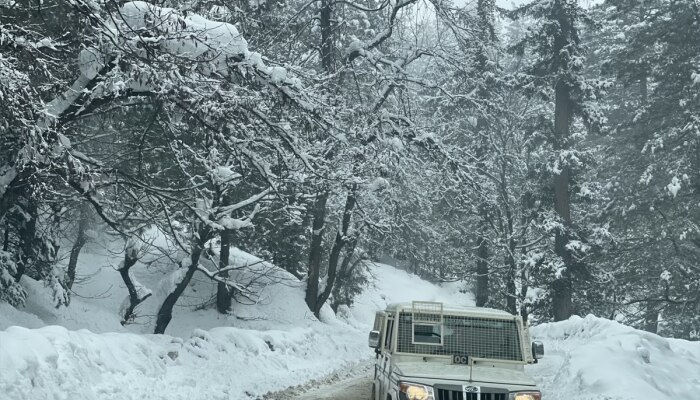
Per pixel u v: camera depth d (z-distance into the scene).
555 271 37.31
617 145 48.25
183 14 14.24
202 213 18.75
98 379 10.65
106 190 18.52
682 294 40.38
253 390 15.07
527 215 40.47
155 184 20.98
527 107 44.41
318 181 18.02
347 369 22.81
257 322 31.41
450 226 44.47
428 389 9.11
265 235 31.00
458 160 27.25
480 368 9.98
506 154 40.78
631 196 42.78
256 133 16.55
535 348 10.56
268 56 20.58
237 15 17.48
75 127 17.39
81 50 13.97
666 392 13.09
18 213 20.25
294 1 30.88
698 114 38.22
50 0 13.98
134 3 13.83
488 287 47.44
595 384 12.63
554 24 38.28
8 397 8.50
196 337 17.48
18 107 11.51
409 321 10.72
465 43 28.12
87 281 35.69
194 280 34.56
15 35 12.83
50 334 10.40
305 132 16.81
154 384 12.08
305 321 32.31
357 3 28.44
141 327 31.58
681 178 37.88
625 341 15.88
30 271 23.86
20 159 12.73
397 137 25.39
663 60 41.47
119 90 13.69
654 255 42.34
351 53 28.28
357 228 34.28
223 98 14.04
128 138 20.00
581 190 39.41
